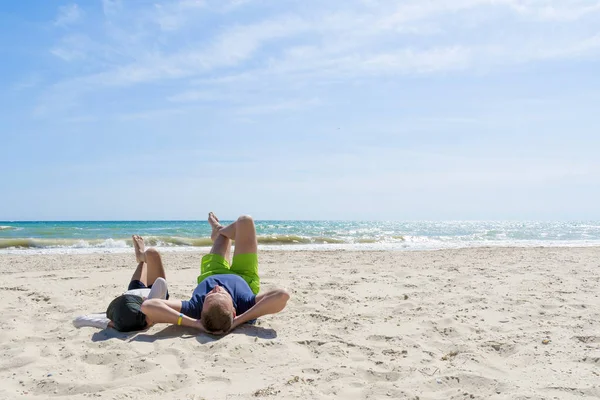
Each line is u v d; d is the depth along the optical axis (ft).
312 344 13.11
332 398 9.64
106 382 10.30
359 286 22.56
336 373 10.91
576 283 23.43
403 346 13.08
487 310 17.31
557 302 18.78
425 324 15.26
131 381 10.35
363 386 10.30
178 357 11.84
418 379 10.61
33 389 10.14
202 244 62.28
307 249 51.21
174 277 26.78
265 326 14.83
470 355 12.19
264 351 12.41
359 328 14.83
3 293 20.54
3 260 37.86
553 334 14.12
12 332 14.17
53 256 41.78
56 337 13.67
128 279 25.39
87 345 12.85
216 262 16.05
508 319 16.03
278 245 60.29
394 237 84.53
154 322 14.55
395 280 24.45
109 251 49.16
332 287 22.29
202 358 11.82
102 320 14.83
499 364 11.84
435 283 23.49
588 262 33.94
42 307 17.97
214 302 13.70
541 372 11.10
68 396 9.62
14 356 12.01
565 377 10.71
